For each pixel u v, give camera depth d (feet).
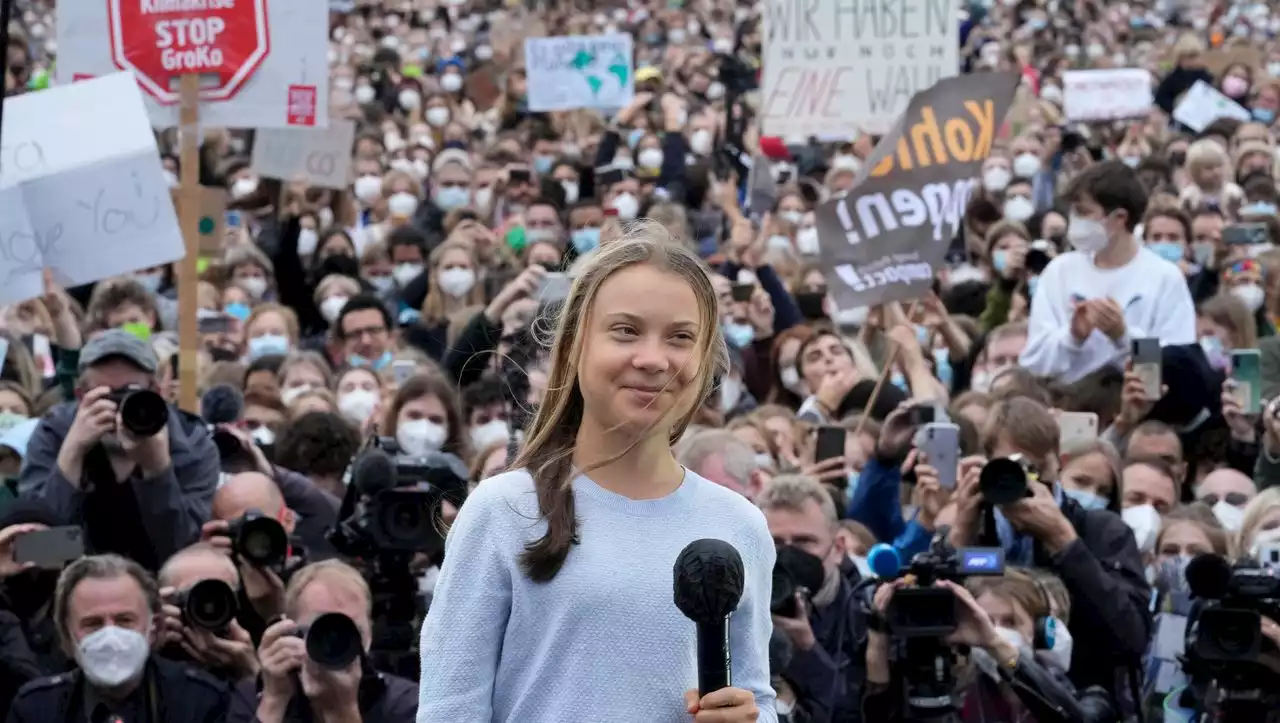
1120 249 57.21
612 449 19.93
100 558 34.22
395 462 36.14
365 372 56.70
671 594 19.44
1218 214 77.36
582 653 19.29
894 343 52.70
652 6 205.87
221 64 51.11
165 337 63.98
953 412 51.72
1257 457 52.49
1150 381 51.80
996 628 34.81
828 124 81.61
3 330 60.44
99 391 38.50
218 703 34.50
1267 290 68.90
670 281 19.92
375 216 98.68
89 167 45.91
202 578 35.88
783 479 37.04
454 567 19.66
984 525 36.55
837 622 36.22
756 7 199.11
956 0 80.43
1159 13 211.00
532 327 21.72
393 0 200.95
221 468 43.50
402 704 33.96
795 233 93.40
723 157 113.80
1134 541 38.45
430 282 71.77
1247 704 33.73
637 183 103.91
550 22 196.65
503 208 96.32
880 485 44.83
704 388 20.17
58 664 35.96
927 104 56.85
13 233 45.68
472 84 149.79
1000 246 73.36
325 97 51.42
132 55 51.19
